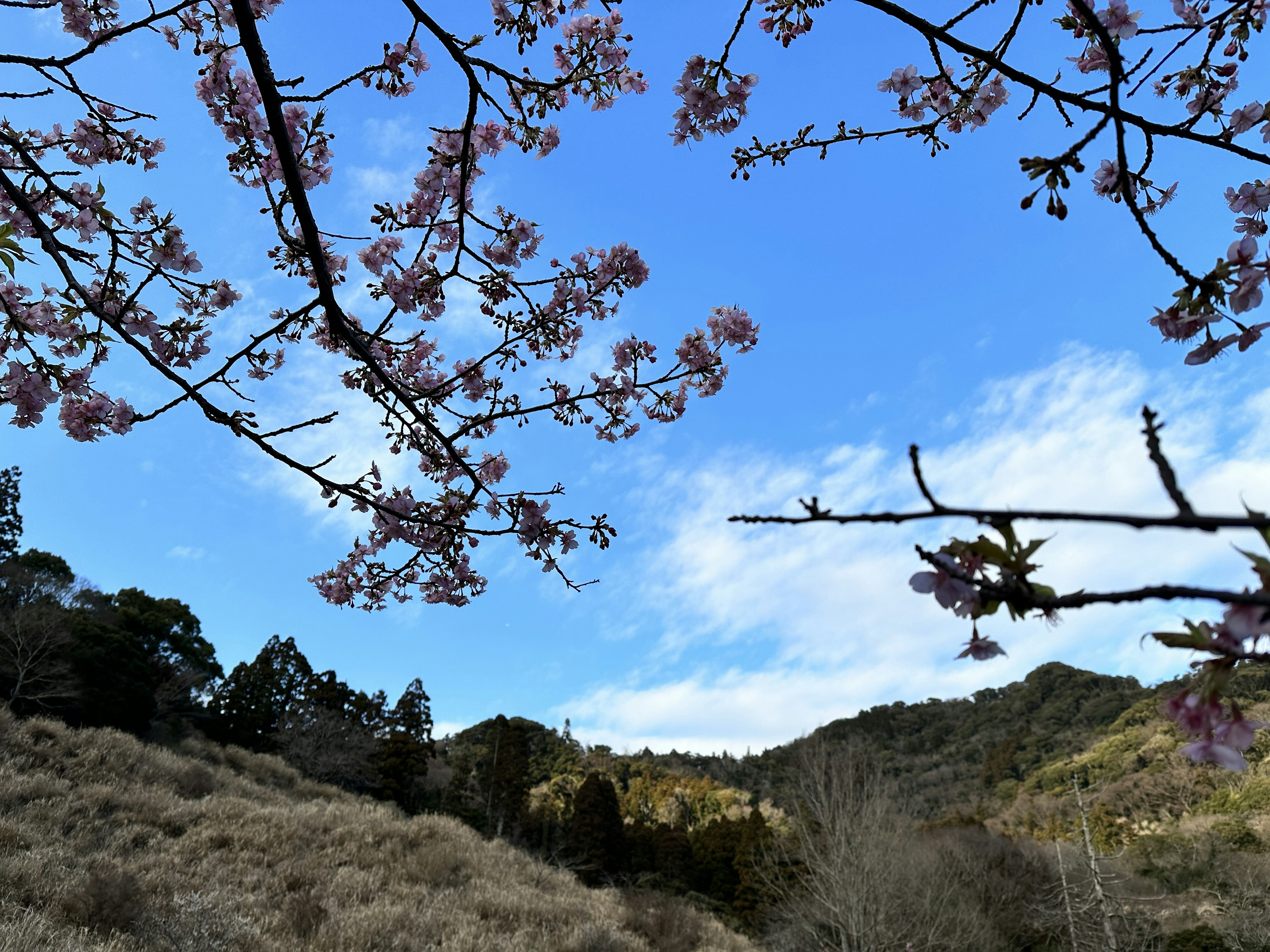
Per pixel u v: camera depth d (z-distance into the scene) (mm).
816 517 755
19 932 7254
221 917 9289
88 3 2994
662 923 15180
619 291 3400
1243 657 812
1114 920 19328
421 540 3422
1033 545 859
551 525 3197
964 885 20906
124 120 2824
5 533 30906
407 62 2775
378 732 42594
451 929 11508
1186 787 37969
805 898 17031
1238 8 1802
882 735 96750
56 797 13648
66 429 2838
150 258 2641
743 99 2547
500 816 35438
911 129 2584
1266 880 24391
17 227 3047
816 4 2396
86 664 24922
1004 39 1803
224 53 2893
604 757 86125
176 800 16250
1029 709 87625
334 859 14023
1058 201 1620
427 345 3734
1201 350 1549
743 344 3582
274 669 37875
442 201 2920
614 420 3711
